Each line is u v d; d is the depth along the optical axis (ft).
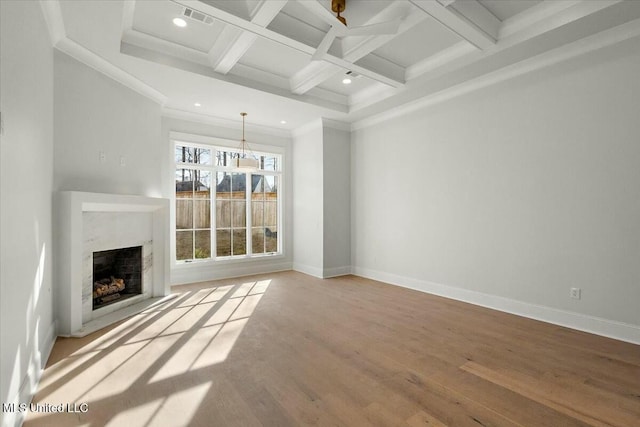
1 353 5.40
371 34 9.71
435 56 13.57
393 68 14.42
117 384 7.57
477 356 9.09
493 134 13.65
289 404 6.78
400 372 8.16
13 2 6.19
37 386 7.48
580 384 7.61
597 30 10.31
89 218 11.62
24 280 6.73
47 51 9.13
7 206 5.74
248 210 21.26
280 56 13.74
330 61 12.62
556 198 11.76
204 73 13.44
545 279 12.05
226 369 8.30
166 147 17.76
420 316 12.64
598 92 10.71
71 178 10.97
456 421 6.24
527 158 12.55
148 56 12.10
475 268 14.35
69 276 10.40
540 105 12.14
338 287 17.51
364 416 6.38
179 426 6.09
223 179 20.47
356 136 20.85
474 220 14.39
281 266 22.29
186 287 17.37
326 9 8.64
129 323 11.71
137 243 13.97
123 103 13.28
